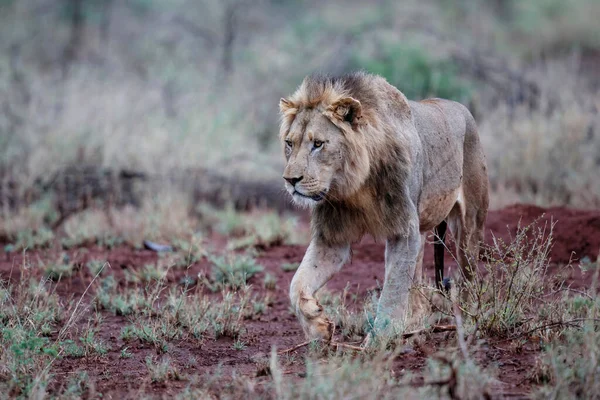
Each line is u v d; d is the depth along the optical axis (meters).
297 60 28.28
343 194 8.78
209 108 22.83
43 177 17.86
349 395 6.69
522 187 17.52
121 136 19.56
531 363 7.94
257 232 14.91
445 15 35.12
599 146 18.34
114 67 28.19
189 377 8.12
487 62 26.52
